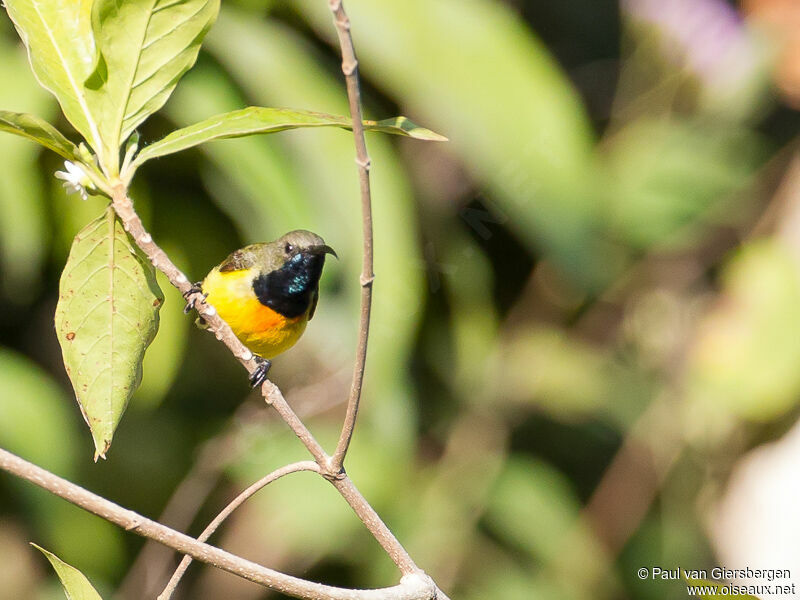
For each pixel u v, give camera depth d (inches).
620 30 541.0
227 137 175.2
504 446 482.3
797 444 466.3
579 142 380.5
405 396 393.4
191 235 387.5
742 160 541.6
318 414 441.1
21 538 428.8
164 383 368.8
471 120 363.6
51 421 377.1
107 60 175.3
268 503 428.5
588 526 497.7
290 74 354.9
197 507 440.8
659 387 510.0
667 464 497.4
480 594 446.0
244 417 451.2
